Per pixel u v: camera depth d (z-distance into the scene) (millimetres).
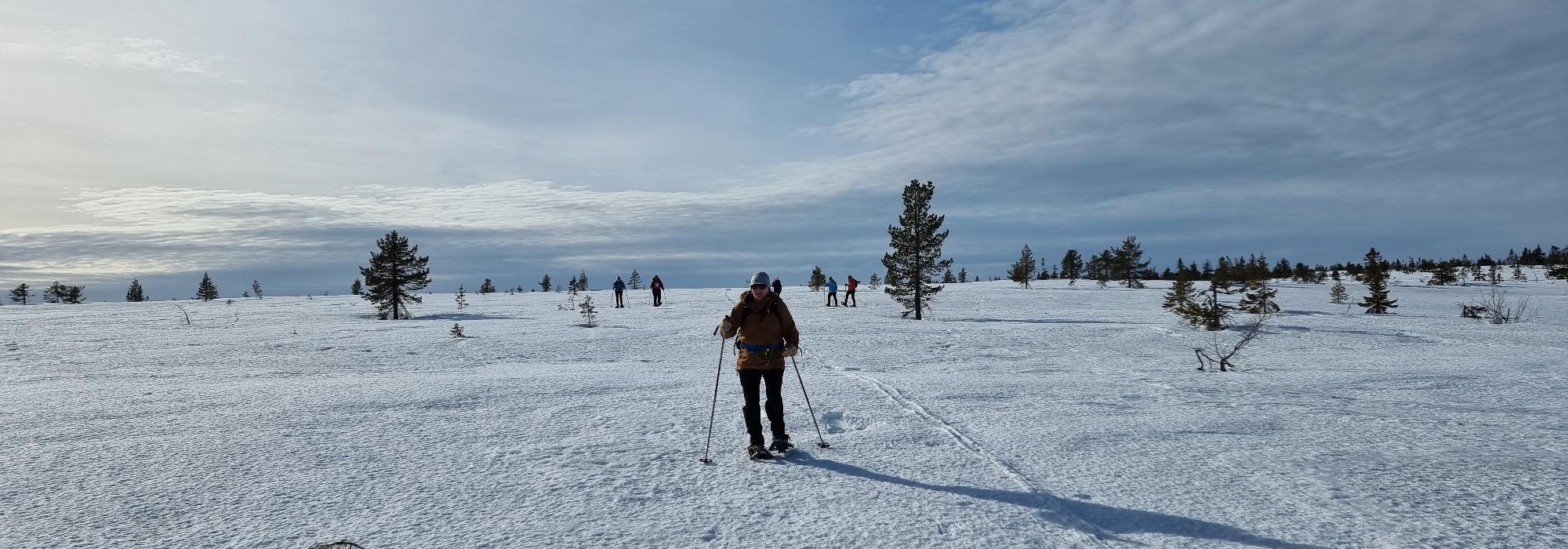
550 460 5645
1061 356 16281
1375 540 3885
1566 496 4566
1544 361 13273
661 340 19766
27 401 8875
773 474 5242
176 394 9336
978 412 7672
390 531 4109
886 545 3836
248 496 4785
